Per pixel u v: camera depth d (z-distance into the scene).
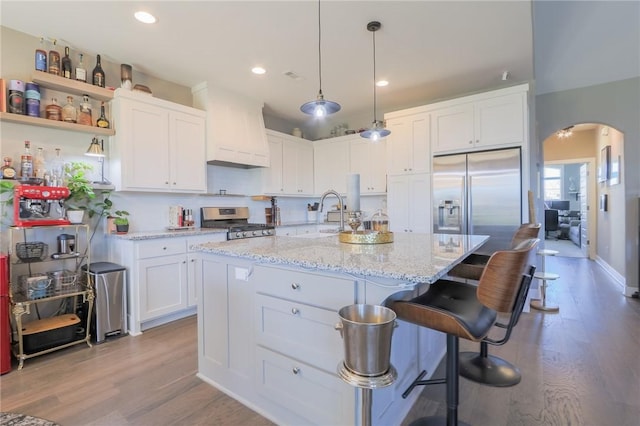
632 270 3.96
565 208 10.62
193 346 2.64
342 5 2.42
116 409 1.81
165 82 3.75
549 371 2.16
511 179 3.50
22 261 2.52
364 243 2.07
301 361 1.61
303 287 1.59
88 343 2.64
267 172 4.70
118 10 2.45
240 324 1.90
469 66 3.50
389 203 4.33
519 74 3.71
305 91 4.17
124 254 3.00
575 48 3.62
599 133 6.02
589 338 2.69
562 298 3.88
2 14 2.48
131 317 2.91
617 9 3.14
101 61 3.23
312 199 5.83
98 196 3.19
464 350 2.49
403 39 2.92
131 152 3.16
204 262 2.12
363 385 1.05
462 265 2.27
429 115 4.04
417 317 1.41
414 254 1.65
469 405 1.81
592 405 1.79
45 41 2.86
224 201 4.44
